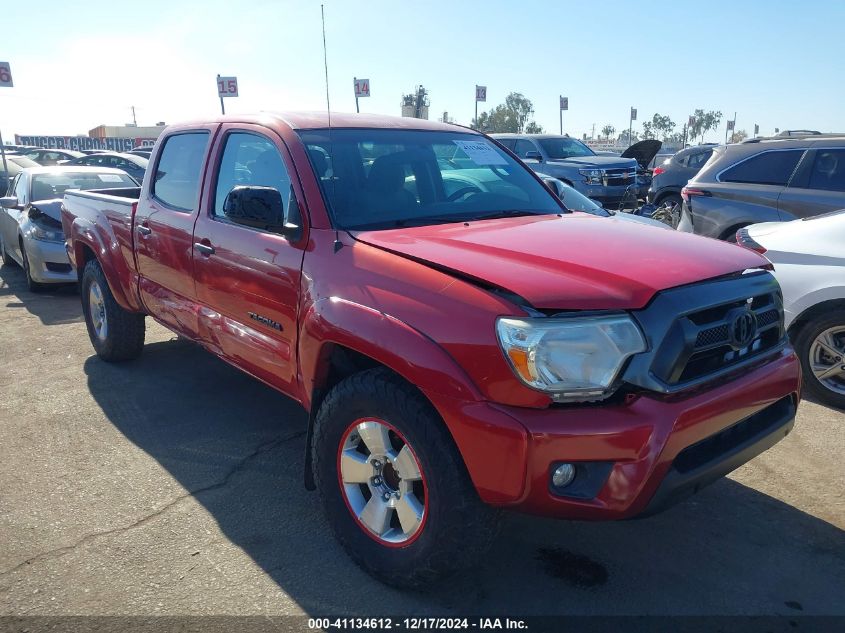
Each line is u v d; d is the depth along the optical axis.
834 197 7.52
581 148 17.06
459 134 4.49
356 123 4.07
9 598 2.92
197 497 3.76
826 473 4.00
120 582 3.03
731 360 2.86
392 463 2.89
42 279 8.82
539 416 2.47
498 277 2.65
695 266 2.86
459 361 2.59
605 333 2.50
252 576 3.08
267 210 3.37
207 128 4.41
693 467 2.63
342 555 3.25
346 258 3.15
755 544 3.32
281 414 4.89
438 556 2.72
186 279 4.37
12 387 5.45
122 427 4.67
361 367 3.26
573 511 2.52
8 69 15.48
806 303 4.98
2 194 15.91
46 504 3.68
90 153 22.34
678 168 14.04
